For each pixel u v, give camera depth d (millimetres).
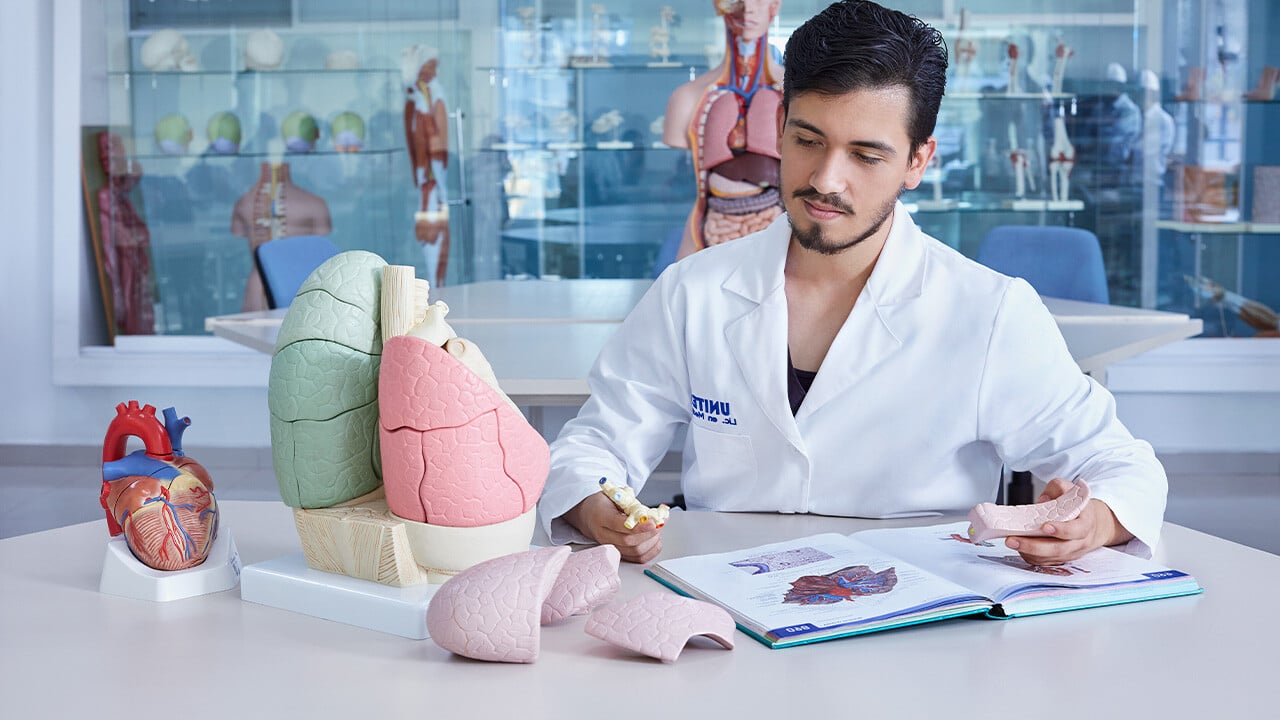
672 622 854
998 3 4332
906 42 1093
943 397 1267
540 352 2170
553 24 4430
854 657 856
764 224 4270
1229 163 4297
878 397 1273
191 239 4422
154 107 4355
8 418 4312
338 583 953
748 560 1055
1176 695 789
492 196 4535
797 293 1307
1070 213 4398
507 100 4473
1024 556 1040
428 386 914
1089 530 1043
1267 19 4230
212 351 4324
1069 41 4328
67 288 4227
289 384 969
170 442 1044
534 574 859
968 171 4418
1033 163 4395
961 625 926
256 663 854
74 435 4328
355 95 4406
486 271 4574
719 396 1322
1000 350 1252
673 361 1367
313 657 865
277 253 3184
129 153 4359
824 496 1306
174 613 964
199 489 1029
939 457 1282
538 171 4523
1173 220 4340
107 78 4312
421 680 820
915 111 1112
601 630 865
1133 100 4328
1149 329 2363
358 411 973
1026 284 1286
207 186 4406
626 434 1361
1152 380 4105
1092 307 2773
